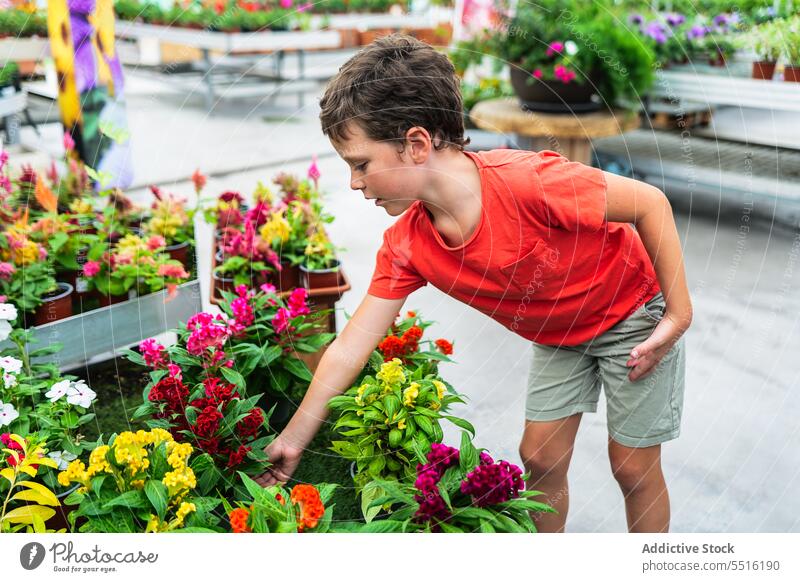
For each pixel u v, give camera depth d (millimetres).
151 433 1363
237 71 5930
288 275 2713
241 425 1529
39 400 1992
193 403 1517
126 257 2586
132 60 5879
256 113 5367
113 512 1319
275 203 3125
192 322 1821
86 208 2801
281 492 1335
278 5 4430
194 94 5742
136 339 2576
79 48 2893
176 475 1289
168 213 2957
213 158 4500
